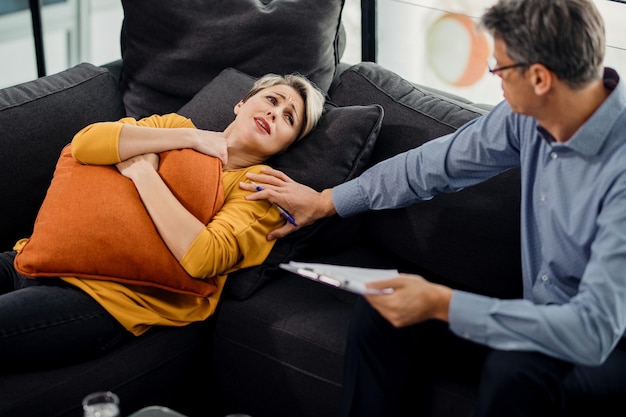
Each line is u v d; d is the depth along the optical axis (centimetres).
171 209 209
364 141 232
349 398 185
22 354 196
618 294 165
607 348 167
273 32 259
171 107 268
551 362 171
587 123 174
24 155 239
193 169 216
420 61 312
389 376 183
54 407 195
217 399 226
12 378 196
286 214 221
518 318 169
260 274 221
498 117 200
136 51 270
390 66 312
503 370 170
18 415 190
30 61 397
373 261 236
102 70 264
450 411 185
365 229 240
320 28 260
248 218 218
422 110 234
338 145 231
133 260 207
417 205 226
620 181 171
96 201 210
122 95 275
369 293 168
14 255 228
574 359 169
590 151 176
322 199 222
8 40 388
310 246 233
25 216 242
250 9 260
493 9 174
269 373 211
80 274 206
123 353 207
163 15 264
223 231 212
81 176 215
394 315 172
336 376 200
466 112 229
